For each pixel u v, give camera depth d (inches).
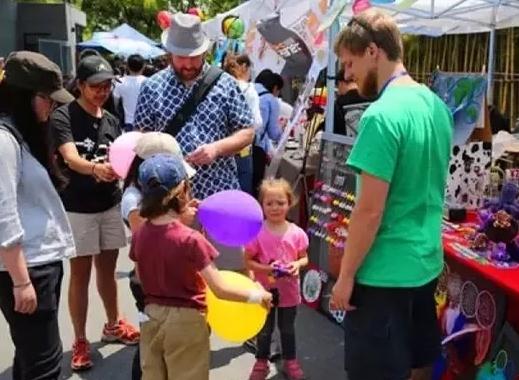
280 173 189.8
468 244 116.3
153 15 1192.2
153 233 95.5
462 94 140.2
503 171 136.5
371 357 89.4
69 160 131.3
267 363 135.3
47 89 89.6
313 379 136.8
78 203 135.1
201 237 94.7
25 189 91.4
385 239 86.5
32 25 877.2
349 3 146.7
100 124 136.4
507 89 317.7
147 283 97.4
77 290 138.8
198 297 97.2
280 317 133.7
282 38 222.5
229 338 102.8
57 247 94.7
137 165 105.2
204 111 120.4
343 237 156.1
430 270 89.0
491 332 110.0
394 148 81.7
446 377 121.4
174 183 94.2
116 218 142.2
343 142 158.2
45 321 95.0
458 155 134.9
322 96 196.5
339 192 159.3
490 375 108.3
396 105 83.0
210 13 918.4
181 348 96.3
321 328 162.2
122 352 148.0
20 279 87.6
